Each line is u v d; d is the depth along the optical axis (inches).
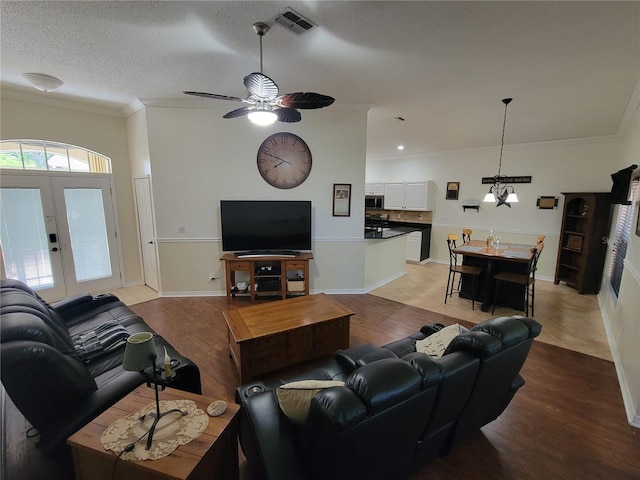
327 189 177.2
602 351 124.0
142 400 61.7
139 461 47.9
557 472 69.9
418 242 281.4
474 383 58.9
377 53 102.0
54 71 120.4
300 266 169.2
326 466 44.9
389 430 46.6
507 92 134.7
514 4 74.4
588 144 209.8
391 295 190.2
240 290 175.8
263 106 100.9
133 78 128.2
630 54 97.7
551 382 103.3
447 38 91.5
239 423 68.9
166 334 135.0
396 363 47.3
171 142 165.6
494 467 71.0
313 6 77.0
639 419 83.4
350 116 169.3
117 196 188.4
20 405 56.7
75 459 52.7
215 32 90.4
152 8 78.5
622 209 157.2
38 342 59.8
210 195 172.9
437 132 211.6
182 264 178.2
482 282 177.6
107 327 100.0
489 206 258.7
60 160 168.2
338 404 39.9
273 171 172.6
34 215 160.6
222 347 124.3
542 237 180.5
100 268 187.0
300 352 107.8
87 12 80.2
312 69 115.9
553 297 191.5
